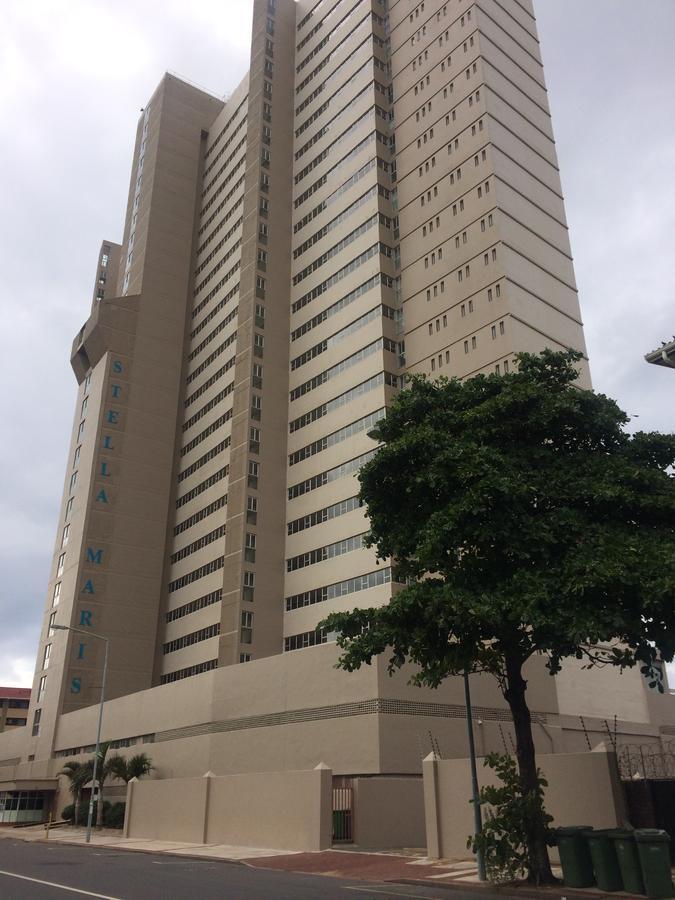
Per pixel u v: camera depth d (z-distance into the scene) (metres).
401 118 62.53
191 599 65.88
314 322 62.62
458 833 21.38
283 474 60.00
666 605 14.06
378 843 26.64
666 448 17.28
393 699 33.59
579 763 19.22
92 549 69.06
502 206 51.91
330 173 66.81
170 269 83.25
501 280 49.38
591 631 13.60
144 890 15.15
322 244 64.81
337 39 71.88
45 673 68.94
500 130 55.03
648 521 16.41
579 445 17.86
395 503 18.27
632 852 14.08
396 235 59.25
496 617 14.34
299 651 38.84
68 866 21.39
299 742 36.91
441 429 17.73
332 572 52.34
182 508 72.56
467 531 15.37
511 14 61.81
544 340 50.00
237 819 29.34
